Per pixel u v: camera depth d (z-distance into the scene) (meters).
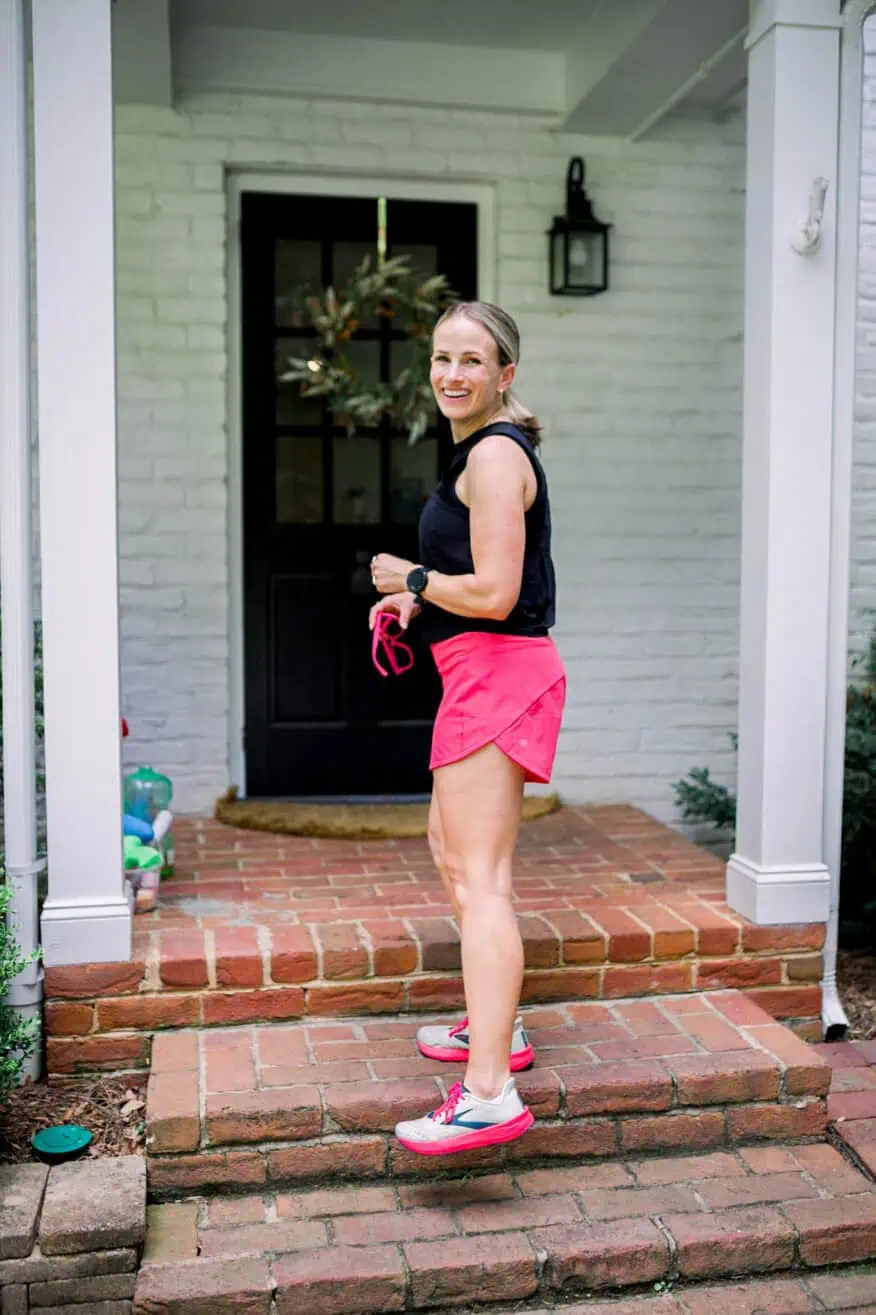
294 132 4.32
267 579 4.53
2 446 2.86
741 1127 2.74
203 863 3.82
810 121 3.10
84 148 2.80
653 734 4.66
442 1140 2.33
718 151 4.55
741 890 3.25
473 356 2.38
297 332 4.47
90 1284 2.29
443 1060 2.74
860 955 3.89
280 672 4.56
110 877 2.87
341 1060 2.75
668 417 4.59
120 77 3.99
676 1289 2.41
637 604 4.62
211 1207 2.50
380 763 4.63
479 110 4.40
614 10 3.85
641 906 3.32
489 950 2.37
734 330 4.61
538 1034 2.91
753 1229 2.44
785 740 3.19
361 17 4.10
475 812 2.40
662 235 4.54
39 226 2.79
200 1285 2.25
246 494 4.49
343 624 4.58
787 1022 3.22
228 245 4.40
